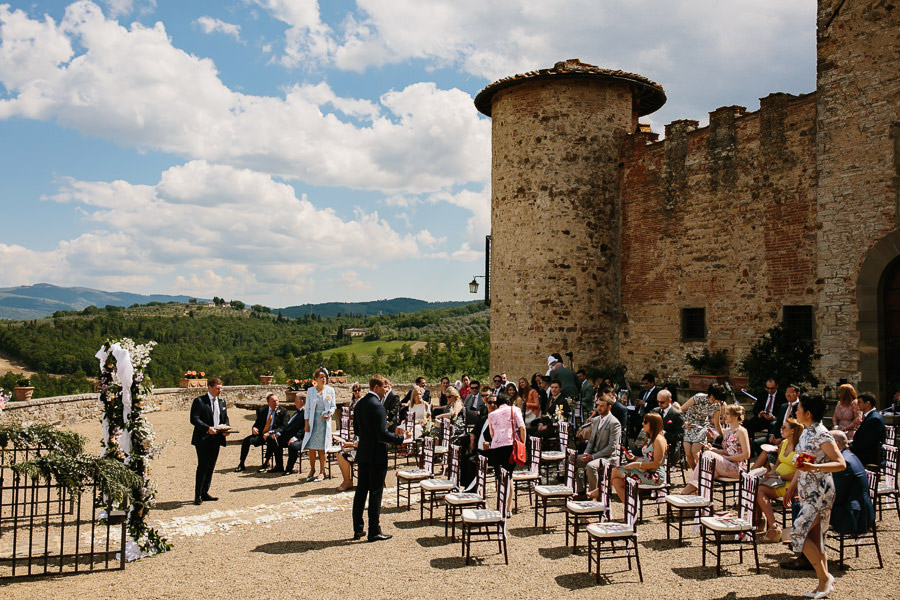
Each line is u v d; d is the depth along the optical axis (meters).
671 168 17.44
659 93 19.81
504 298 19.33
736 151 15.87
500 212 19.56
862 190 12.76
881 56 12.55
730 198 15.97
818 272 13.42
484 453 9.19
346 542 7.85
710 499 7.52
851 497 6.38
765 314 15.09
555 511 9.15
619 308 18.88
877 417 8.27
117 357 7.68
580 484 9.27
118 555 7.45
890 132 12.38
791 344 14.10
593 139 18.66
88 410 20.23
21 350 62.16
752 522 6.69
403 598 6.01
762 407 11.95
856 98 12.91
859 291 12.72
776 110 15.01
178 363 63.78
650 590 6.12
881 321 12.47
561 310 18.38
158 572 6.88
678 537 7.82
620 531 6.39
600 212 18.72
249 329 102.56
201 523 8.80
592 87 18.73
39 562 7.31
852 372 12.79
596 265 18.62
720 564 6.67
